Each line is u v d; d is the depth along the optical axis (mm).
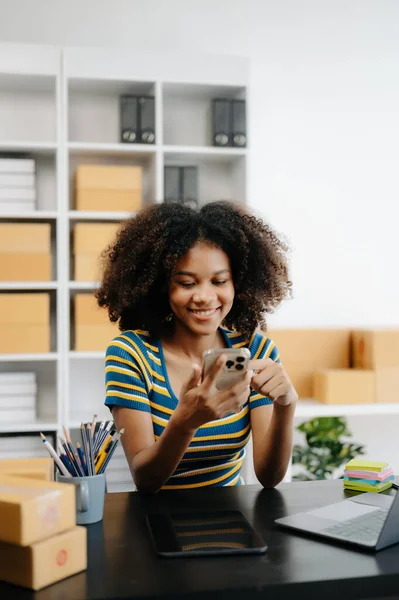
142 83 3174
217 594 859
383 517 1158
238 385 1196
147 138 3137
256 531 1098
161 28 3387
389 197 3598
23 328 3029
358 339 3314
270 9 3484
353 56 3562
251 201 3475
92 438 1168
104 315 3086
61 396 3039
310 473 3354
